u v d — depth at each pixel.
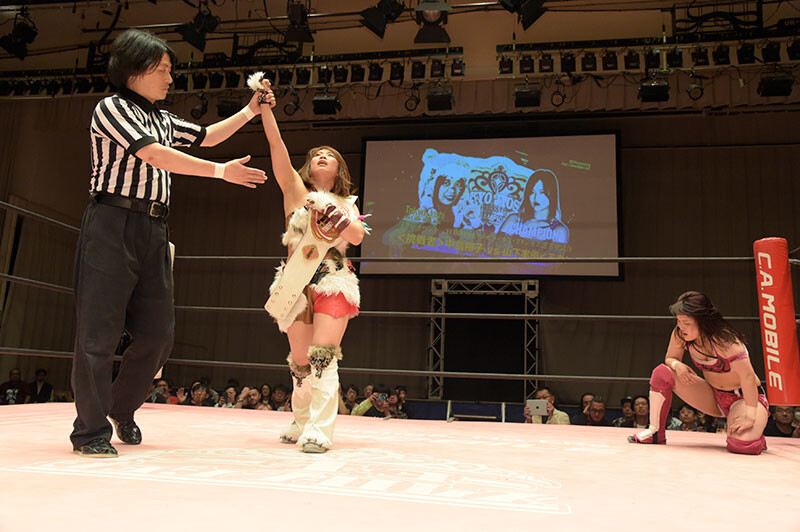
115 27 9.64
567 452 2.14
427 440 2.39
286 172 2.20
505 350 10.63
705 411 2.63
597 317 3.86
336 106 9.17
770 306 2.91
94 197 1.84
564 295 10.69
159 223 1.90
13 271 10.55
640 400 7.12
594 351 10.47
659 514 1.15
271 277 11.72
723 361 2.42
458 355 10.71
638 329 10.44
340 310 2.08
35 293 10.88
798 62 7.99
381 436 2.50
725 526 1.07
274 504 1.05
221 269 11.91
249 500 1.08
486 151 10.42
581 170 10.07
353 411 7.64
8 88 9.73
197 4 9.12
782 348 2.86
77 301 1.79
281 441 2.17
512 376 3.80
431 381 10.65
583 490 1.37
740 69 8.46
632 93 8.85
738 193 10.42
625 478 1.59
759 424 2.35
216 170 1.76
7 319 10.27
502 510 1.10
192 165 1.75
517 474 1.56
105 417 1.71
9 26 9.69
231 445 2.00
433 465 1.65
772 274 2.91
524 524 1.00
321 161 2.29
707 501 1.31
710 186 10.52
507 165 10.30
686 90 8.54
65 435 2.09
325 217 2.09
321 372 1.99
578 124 10.84
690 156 10.66
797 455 2.36
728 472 1.79
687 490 1.44
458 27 9.29
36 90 9.70
